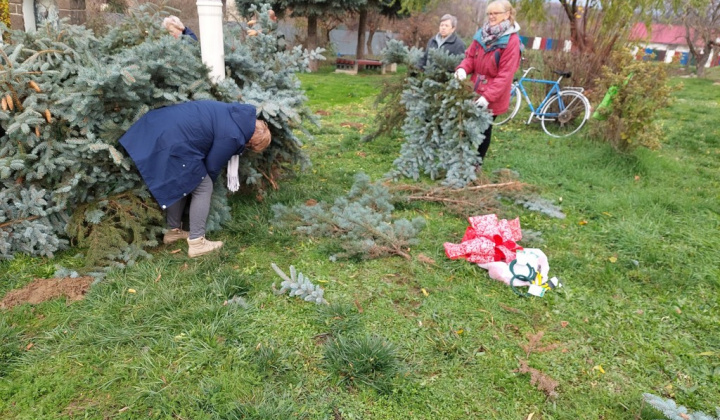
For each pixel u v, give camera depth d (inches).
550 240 170.4
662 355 115.4
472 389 102.3
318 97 461.7
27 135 134.2
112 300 122.1
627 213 194.5
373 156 257.9
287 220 169.2
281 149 187.2
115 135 136.4
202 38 159.5
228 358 105.2
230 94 157.4
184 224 163.0
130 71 129.8
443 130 218.2
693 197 211.5
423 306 128.5
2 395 93.7
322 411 94.4
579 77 362.3
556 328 123.4
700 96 525.3
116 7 506.6
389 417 94.4
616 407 99.7
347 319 120.1
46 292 123.2
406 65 259.4
